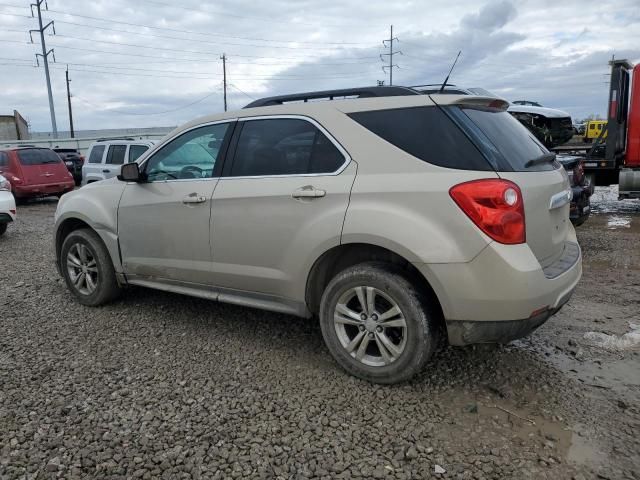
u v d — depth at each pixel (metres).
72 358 3.87
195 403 3.21
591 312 4.77
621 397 3.24
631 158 10.57
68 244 5.07
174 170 4.34
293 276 3.59
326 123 3.54
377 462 2.64
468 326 3.05
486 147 3.11
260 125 3.88
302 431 2.91
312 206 3.45
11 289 5.68
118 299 5.23
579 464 2.60
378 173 3.26
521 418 3.02
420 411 3.10
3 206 8.99
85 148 33.22
